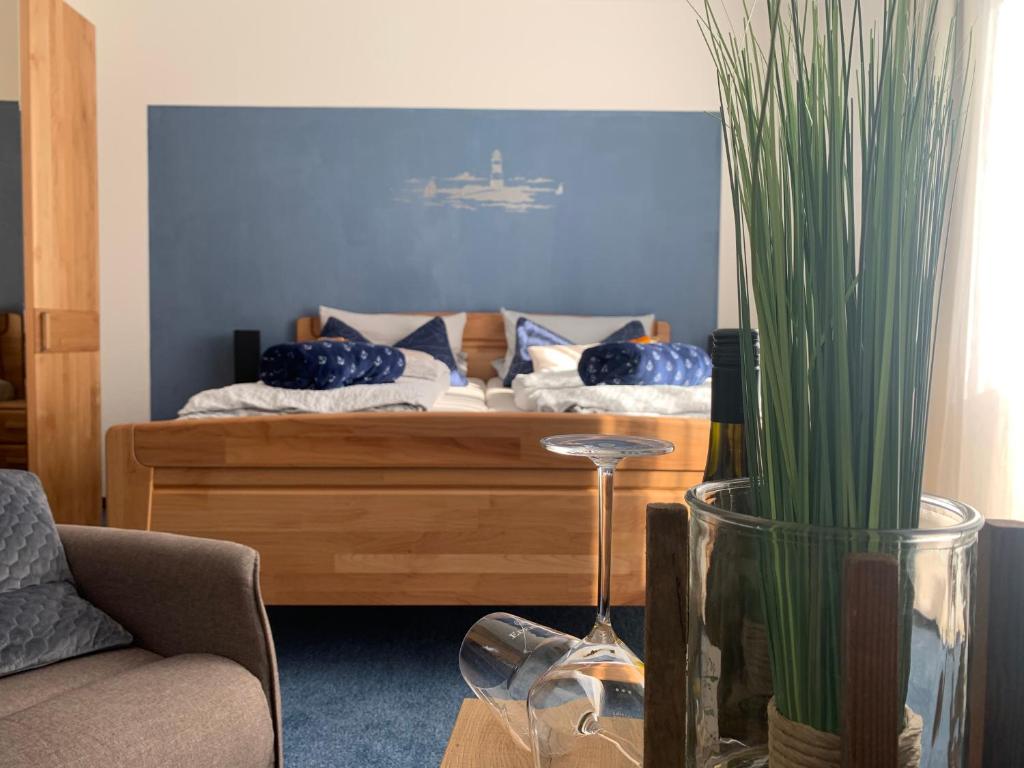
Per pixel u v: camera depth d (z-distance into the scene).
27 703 1.32
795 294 0.50
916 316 0.48
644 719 0.63
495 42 4.84
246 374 4.63
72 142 3.62
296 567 2.31
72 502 3.62
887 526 0.49
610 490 0.77
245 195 4.89
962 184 2.92
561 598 2.31
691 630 0.56
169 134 4.84
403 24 4.84
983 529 0.61
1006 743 0.60
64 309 3.54
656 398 2.60
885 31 0.47
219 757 1.31
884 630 0.46
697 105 4.85
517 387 3.10
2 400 4.05
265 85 4.84
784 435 0.50
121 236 4.86
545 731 0.72
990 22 2.79
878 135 0.48
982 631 0.61
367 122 4.87
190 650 1.53
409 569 2.31
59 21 3.47
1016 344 2.68
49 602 1.51
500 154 4.89
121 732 1.19
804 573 0.49
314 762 1.95
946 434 3.01
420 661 2.56
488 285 4.95
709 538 0.54
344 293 4.95
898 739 0.48
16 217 4.06
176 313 4.91
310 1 4.82
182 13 4.80
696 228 4.91
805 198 0.49
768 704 0.51
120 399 4.91
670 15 4.80
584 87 4.86
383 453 2.28
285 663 2.54
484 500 2.30
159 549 1.56
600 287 4.95
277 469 2.30
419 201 4.91
